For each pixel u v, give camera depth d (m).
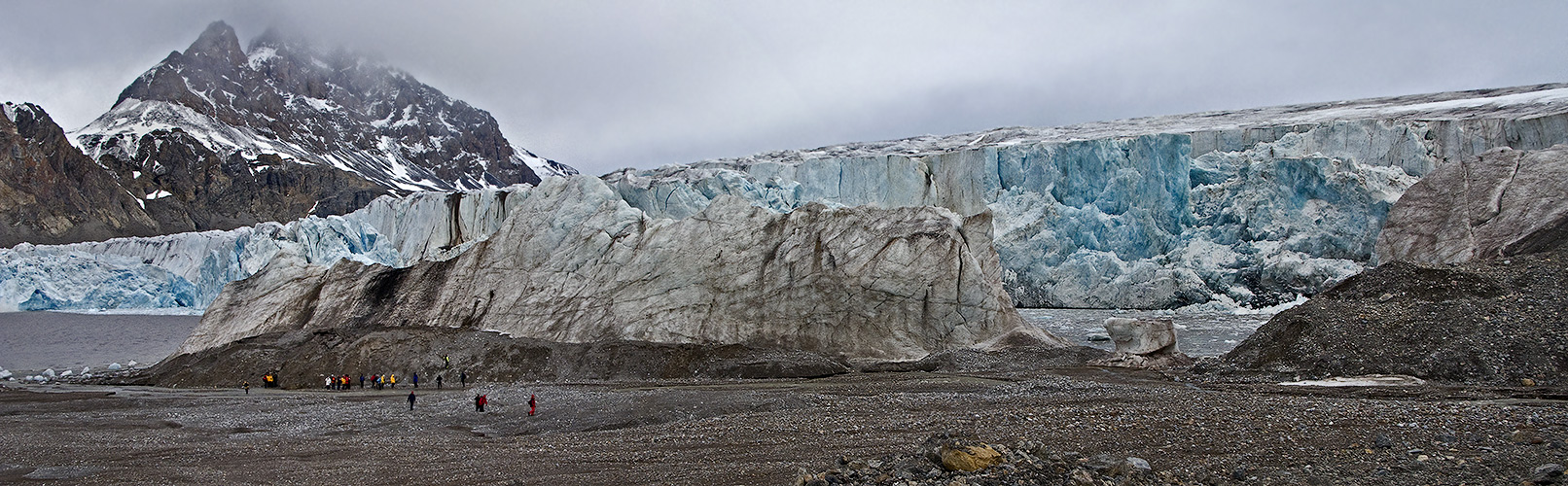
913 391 31.22
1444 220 69.00
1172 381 32.78
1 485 20.03
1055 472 14.47
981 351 43.53
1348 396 25.91
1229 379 32.06
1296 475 14.55
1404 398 25.02
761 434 22.30
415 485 17.98
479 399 30.64
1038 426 20.64
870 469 15.71
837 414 25.50
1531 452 14.77
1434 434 16.81
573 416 28.53
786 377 39.59
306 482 18.88
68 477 20.34
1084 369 38.09
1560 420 17.23
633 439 22.56
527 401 32.47
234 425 29.03
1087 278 86.56
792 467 17.45
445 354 44.62
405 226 109.12
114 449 24.11
